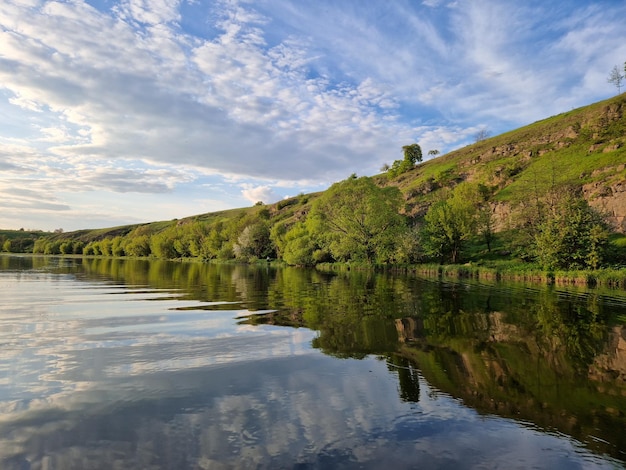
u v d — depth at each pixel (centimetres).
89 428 553
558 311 1709
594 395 699
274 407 632
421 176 12250
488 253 5972
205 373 796
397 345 1034
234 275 4388
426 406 644
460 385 743
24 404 634
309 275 4481
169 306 1748
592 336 1179
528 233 5134
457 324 1339
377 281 3491
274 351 966
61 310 1609
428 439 534
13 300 1925
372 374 800
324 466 462
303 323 1335
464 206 5950
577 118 10094
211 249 10781
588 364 884
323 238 7081
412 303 1906
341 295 2264
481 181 8812
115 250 13962
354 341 1073
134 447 501
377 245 6322
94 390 698
